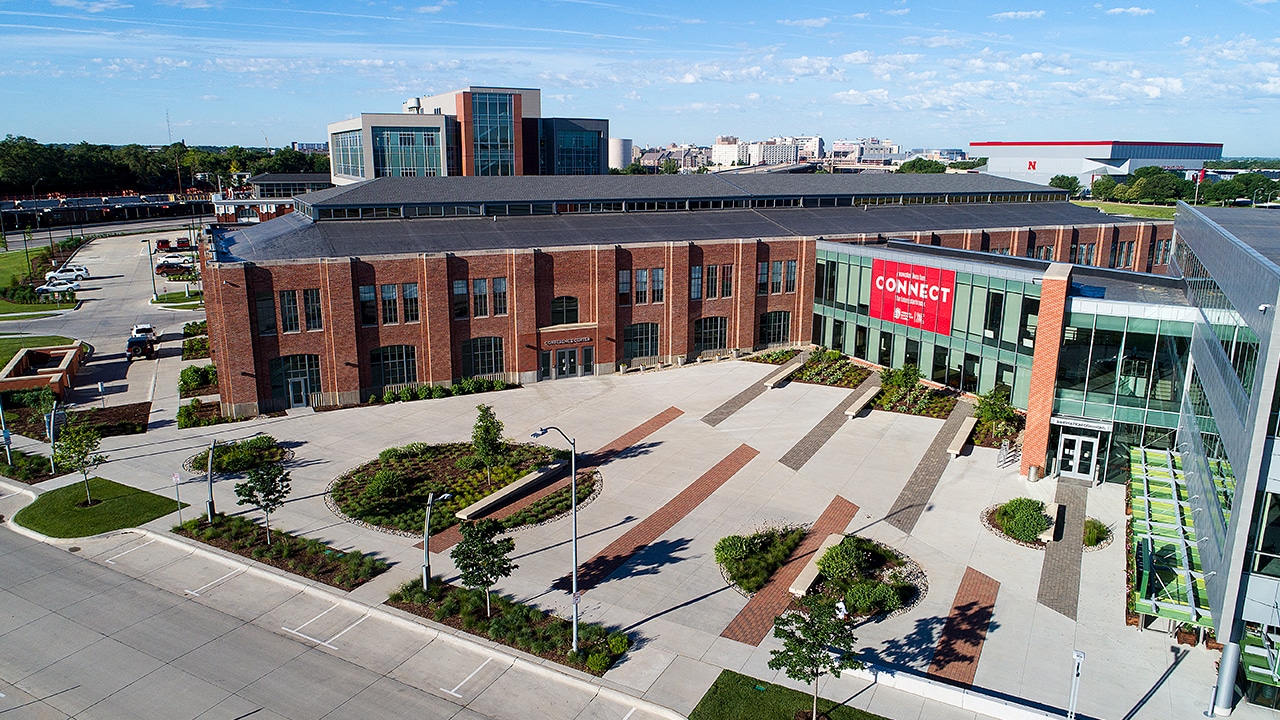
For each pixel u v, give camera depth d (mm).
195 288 103125
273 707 25297
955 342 53344
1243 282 26672
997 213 85000
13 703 25438
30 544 36469
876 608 30078
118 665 27453
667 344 63844
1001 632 28703
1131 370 39344
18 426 51781
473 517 38000
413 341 56281
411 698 25797
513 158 135500
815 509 38688
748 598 31266
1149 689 25656
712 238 65812
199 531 36719
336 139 152750
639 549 35062
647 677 26562
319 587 32094
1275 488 22500
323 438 48719
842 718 24406
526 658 27516
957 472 42656
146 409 54812
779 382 58344
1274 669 23625
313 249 55688
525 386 59375
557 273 59500
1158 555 30656
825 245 65562
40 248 137875
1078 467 42125
